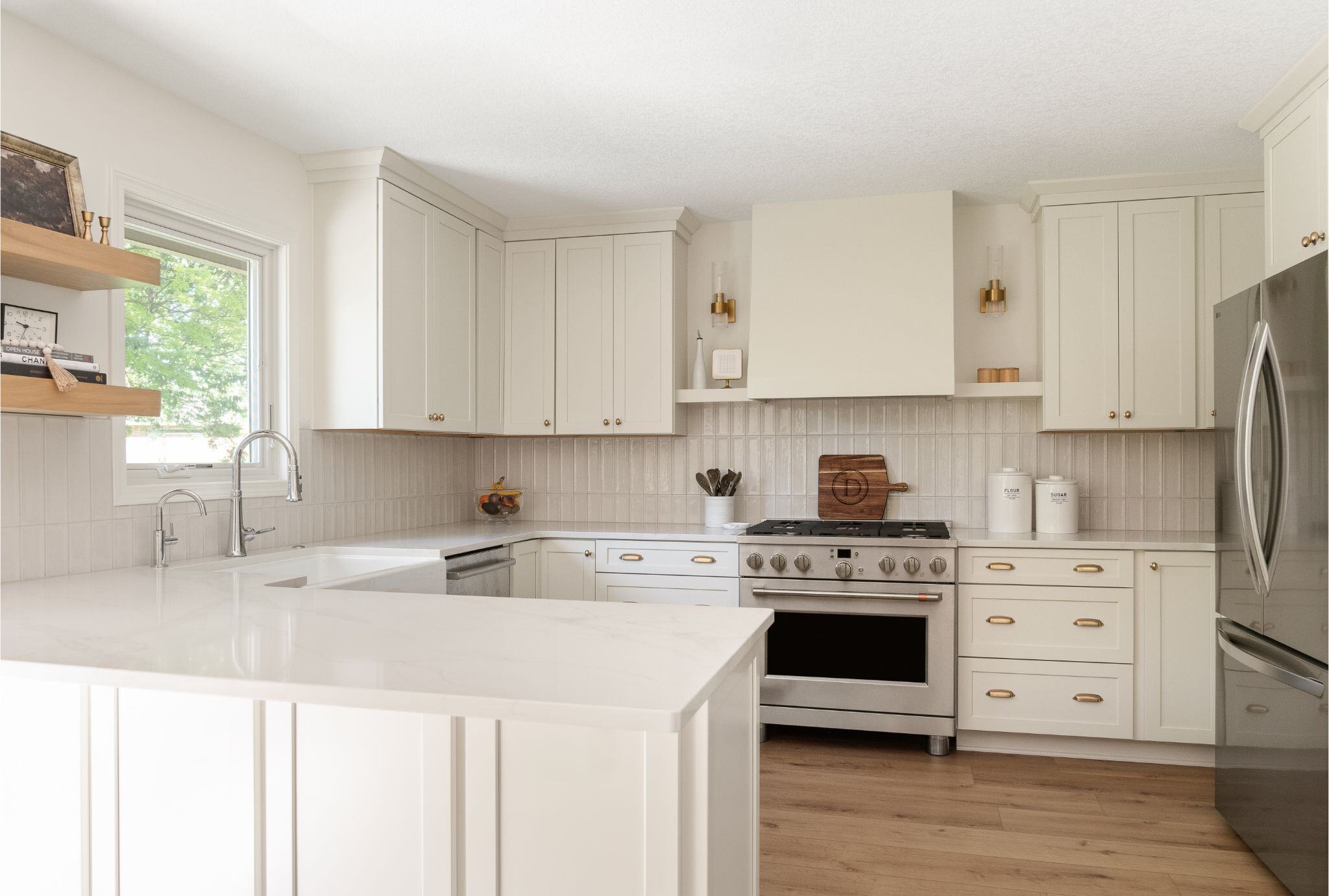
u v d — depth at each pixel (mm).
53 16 2381
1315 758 2281
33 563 2389
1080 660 3568
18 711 1451
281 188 3375
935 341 3912
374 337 3443
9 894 1454
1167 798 3180
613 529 4207
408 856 1284
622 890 1231
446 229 3934
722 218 4434
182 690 1261
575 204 4191
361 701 1171
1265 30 2496
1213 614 3475
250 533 2992
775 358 4070
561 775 1253
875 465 4324
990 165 3643
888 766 3533
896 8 2389
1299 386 2314
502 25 2465
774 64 2715
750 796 1602
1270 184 3004
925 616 3652
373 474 3912
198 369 3088
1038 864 2662
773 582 3809
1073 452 4125
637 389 4309
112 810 1403
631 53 2637
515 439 4809
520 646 1435
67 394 2164
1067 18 2436
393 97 2939
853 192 3992
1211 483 3980
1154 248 3764
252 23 2436
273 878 1340
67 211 2332
